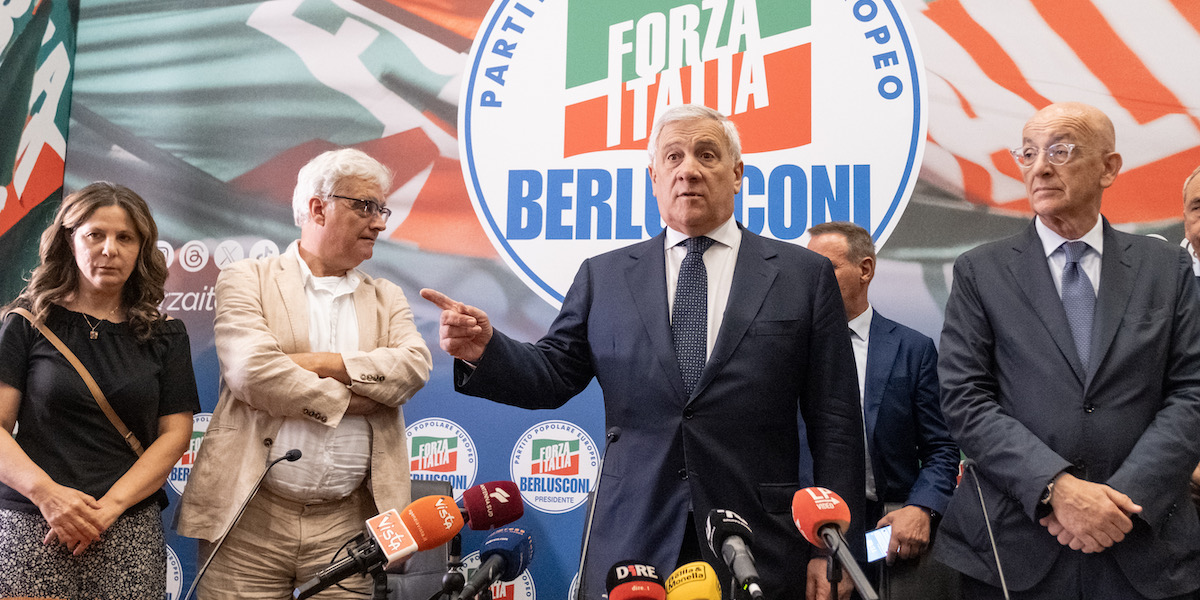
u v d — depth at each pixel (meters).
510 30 3.90
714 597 1.56
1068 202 2.39
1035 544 2.21
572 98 3.83
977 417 2.29
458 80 3.89
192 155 3.95
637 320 2.28
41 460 2.51
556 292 3.71
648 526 2.09
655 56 3.81
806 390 2.29
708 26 3.80
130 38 4.06
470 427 3.65
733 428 2.15
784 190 3.66
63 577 2.44
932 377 3.18
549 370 2.34
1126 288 2.34
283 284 2.78
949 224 3.55
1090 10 3.61
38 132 4.02
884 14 3.71
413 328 2.94
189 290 3.85
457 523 1.78
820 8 3.75
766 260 2.34
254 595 2.52
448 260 3.77
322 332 2.77
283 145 3.93
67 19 4.09
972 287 2.48
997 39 3.64
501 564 1.82
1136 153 3.50
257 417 2.62
